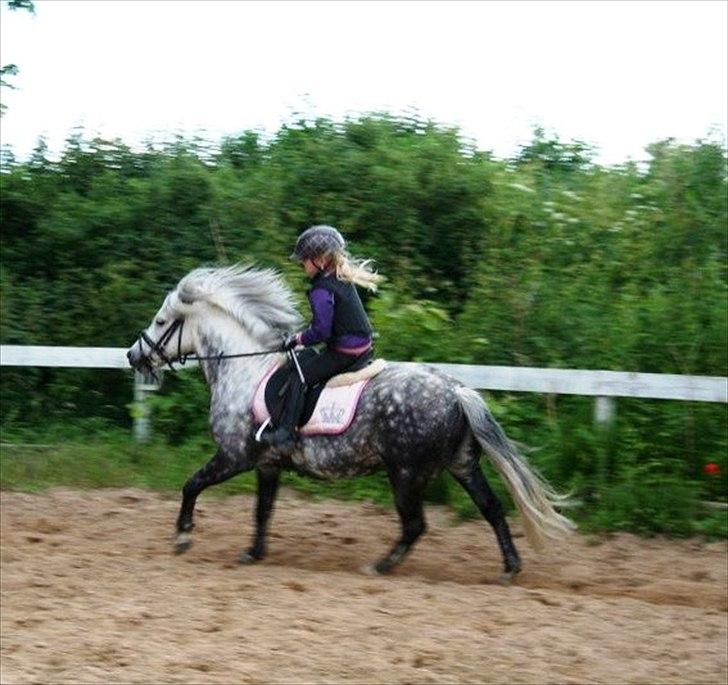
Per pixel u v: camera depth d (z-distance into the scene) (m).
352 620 7.18
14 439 13.00
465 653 6.62
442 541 9.81
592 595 8.26
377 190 14.36
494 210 14.19
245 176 15.59
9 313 14.48
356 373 8.49
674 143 15.06
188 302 9.05
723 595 8.25
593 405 11.15
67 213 15.13
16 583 8.06
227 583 8.12
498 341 12.39
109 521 10.29
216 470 8.85
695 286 12.03
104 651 6.50
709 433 10.83
